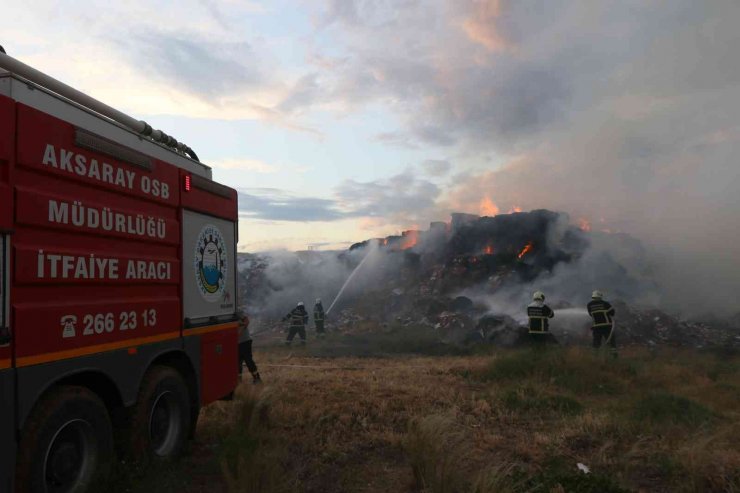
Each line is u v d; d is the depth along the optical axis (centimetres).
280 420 636
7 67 350
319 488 454
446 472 431
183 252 528
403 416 675
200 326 554
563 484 438
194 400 543
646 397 748
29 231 341
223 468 443
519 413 719
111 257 417
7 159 324
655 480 485
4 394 314
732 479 461
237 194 661
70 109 393
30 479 335
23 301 333
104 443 402
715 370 1133
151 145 490
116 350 418
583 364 1006
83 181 389
